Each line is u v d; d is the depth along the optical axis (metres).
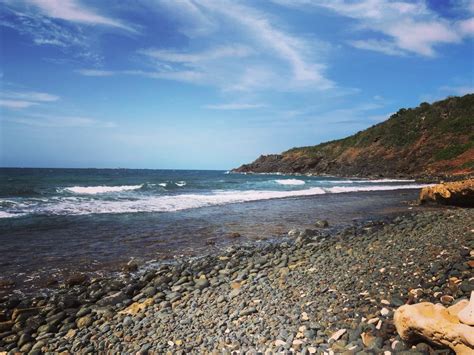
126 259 10.34
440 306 3.94
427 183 45.69
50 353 5.46
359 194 30.58
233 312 6.06
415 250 7.77
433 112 73.19
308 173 86.38
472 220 10.89
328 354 4.18
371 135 81.31
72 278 8.41
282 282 7.32
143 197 26.23
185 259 10.43
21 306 7.09
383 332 4.30
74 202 22.09
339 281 6.67
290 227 15.19
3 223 14.83
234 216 18.09
